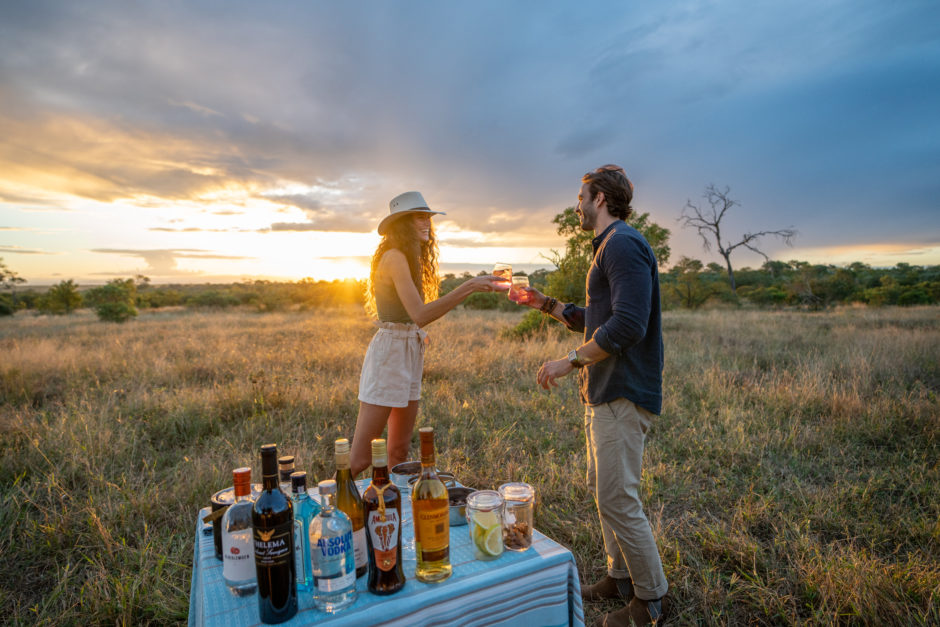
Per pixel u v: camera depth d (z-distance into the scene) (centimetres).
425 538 148
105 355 914
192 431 516
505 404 596
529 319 1159
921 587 249
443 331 1288
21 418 523
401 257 249
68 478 397
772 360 812
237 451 450
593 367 222
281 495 133
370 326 1523
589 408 231
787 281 3030
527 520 171
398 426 275
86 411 549
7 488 381
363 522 153
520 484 180
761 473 405
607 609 252
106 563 293
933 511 336
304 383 674
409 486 213
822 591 252
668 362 802
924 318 1475
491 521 160
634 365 215
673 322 1508
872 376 678
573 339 1055
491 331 1367
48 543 306
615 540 252
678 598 259
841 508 339
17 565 294
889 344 877
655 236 1658
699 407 575
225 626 132
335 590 134
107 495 353
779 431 480
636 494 224
